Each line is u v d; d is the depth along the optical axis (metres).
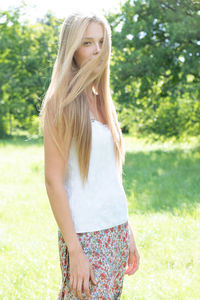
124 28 12.44
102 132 1.85
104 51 1.82
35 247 4.41
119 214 1.90
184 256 4.19
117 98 12.95
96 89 1.98
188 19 11.19
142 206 6.41
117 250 1.90
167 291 3.35
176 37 11.43
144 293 3.30
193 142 15.77
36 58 15.95
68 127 1.74
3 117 21.06
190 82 12.92
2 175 9.53
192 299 3.23
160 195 7.31
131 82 12.96
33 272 3.72
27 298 3.18
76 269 1.73
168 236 4.79
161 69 11.60
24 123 19.59
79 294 1.74
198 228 5.03
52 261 3.99
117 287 1.99
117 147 1.92
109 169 1.89
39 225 5.36
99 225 1.82
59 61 1.84
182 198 6.96
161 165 11.70
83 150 1.78
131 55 12.18
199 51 11.43
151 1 12.30
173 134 14.21
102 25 1.83
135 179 9.18
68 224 1.74
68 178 1.85
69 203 1.82
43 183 8.56
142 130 14.81
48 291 3.29
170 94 13.47
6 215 5.83
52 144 1.75
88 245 1.80
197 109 13.72
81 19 1.79
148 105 13.69
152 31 12.38
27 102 19.14
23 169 10.42
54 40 15.64
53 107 1.76
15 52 16.53
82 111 1.77
